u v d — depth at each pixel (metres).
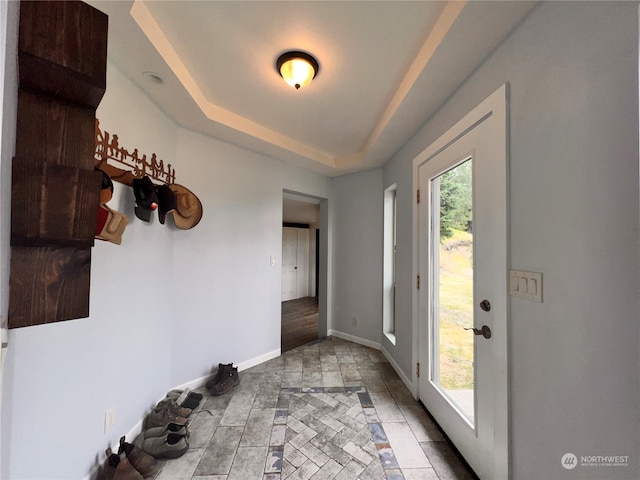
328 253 3.44
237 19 1.18
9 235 0.45
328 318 3.44
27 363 0.94
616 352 0.71
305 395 2.01
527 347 0.99
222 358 2.30
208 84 1.66
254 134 2.19
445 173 1.67
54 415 1.03
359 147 2.71
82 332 1.17
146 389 1.66
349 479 1.28
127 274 1.47
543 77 0.93
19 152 0.46
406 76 1.54
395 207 2.67
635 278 0.67
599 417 0.74
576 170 0.81
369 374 2.36
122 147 1.42
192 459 1.39
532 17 0.98
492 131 1.19
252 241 2.55
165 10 1.13
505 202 1.10
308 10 1.12
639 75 0.65
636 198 0.67
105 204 1.22
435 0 1.07
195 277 2.11
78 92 0.51
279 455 1.42
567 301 0.84
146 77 1.45
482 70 1.27
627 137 0.68
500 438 1.11
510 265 1.09
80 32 0.50
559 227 0.87
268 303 2.69
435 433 1.60
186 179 2.05
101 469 1.25
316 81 1.61
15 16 0.44
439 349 1.73
